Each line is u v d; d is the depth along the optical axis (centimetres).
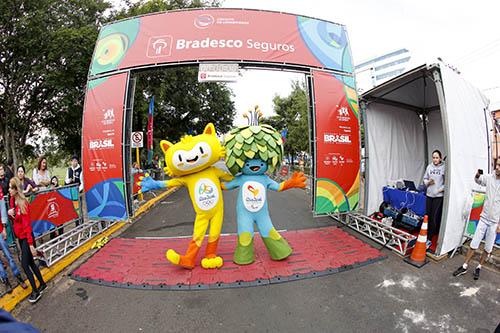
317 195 545
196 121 2095
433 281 364
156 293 342
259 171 407
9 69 1120
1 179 455
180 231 613
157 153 1770
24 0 1008
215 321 289
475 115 489
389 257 442
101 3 1229
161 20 569
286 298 329
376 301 321
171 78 1412
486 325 277
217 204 400
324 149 545
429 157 699
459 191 429
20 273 381
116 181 540
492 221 351
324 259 428
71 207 555
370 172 609
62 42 1024
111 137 542
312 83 550
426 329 272
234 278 371
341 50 588
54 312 308
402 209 543
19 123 1265
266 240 414
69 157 1759
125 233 600
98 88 564
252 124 443
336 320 288
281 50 555
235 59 544
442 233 420
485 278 370
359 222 609
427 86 585
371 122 613
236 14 562
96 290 352
